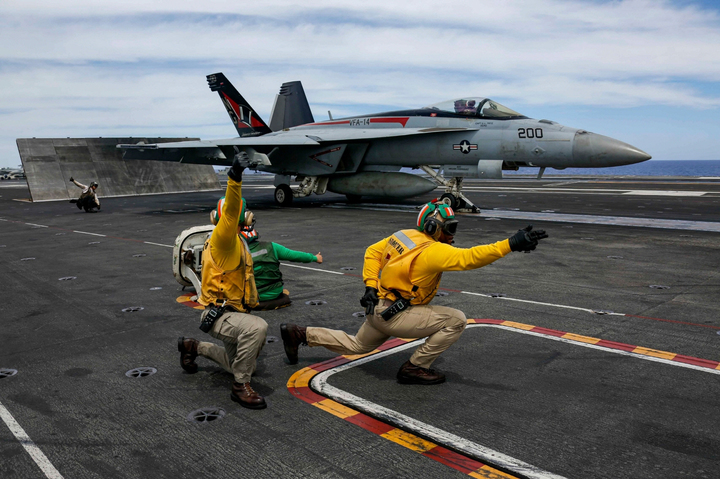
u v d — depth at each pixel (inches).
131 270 350.3
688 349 190.9
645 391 155.3
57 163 1221.7
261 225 585.3
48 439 131.5
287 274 329.1
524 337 205.6
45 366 181.5
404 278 152.3
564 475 112.7
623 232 509.4
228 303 150.7
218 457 122.1
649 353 187.0
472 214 685.9
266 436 131.6
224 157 792.3
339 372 173.5
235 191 133.8
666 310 242.8
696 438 128.1
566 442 126.7
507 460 118.8
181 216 724.7
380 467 116.8
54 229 596.4
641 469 114.9
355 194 837.8
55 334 216.7
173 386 163.8
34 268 361.4
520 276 319.3
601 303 255.9
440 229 152.5
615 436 129.3
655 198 923.4
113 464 119.7
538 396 152.9
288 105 1127.6
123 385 164.9
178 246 270.1
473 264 138.9
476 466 116.9
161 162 1389.0
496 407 146.1
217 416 143.1
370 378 168.1
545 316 234.2
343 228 554.9
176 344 203.3
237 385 150.2
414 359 161.9
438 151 732.7
